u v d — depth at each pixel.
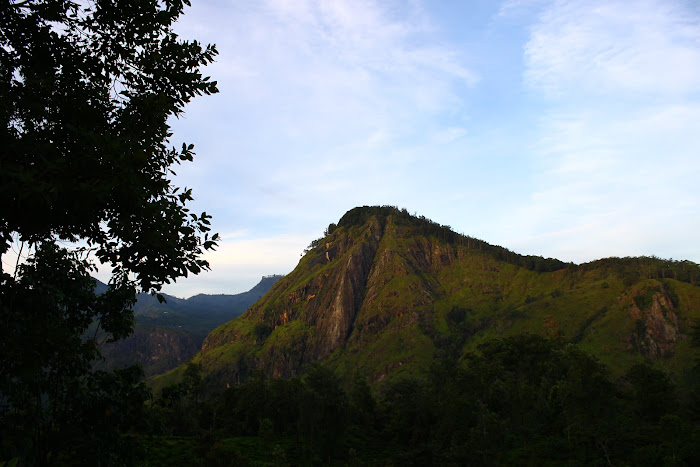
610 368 169.12
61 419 9.80
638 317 193.25
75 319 11.57
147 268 8.95
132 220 8.38
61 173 7.26
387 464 63.50
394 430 84.50
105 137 7.72
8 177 6.77
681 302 193.25
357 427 89.19
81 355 10.88
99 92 10.02
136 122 9.64
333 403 70.88
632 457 48.72
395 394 110.38
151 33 10.05
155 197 9.23
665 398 66.25
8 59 9.05
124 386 10.74
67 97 9.59
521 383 90.12
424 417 78.62
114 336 12.09
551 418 70.75
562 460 53.94
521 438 65.50
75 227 8.71
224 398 94.06
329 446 67.44
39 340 7.62
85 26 9.64
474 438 58.91
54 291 9.99
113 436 9.86
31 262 10.92
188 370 75.75
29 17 8.91
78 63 9.40
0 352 7.15
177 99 10.61
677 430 48.94
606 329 196.38
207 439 60.59
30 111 8.84
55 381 10.00
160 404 11.82
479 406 66.00
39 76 9.20
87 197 6.99
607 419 51.84
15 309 8.81
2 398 8.29
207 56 10.84
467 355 120.44
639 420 63.72
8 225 8.00
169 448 61.41
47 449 9.45
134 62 10.05
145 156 8.02
